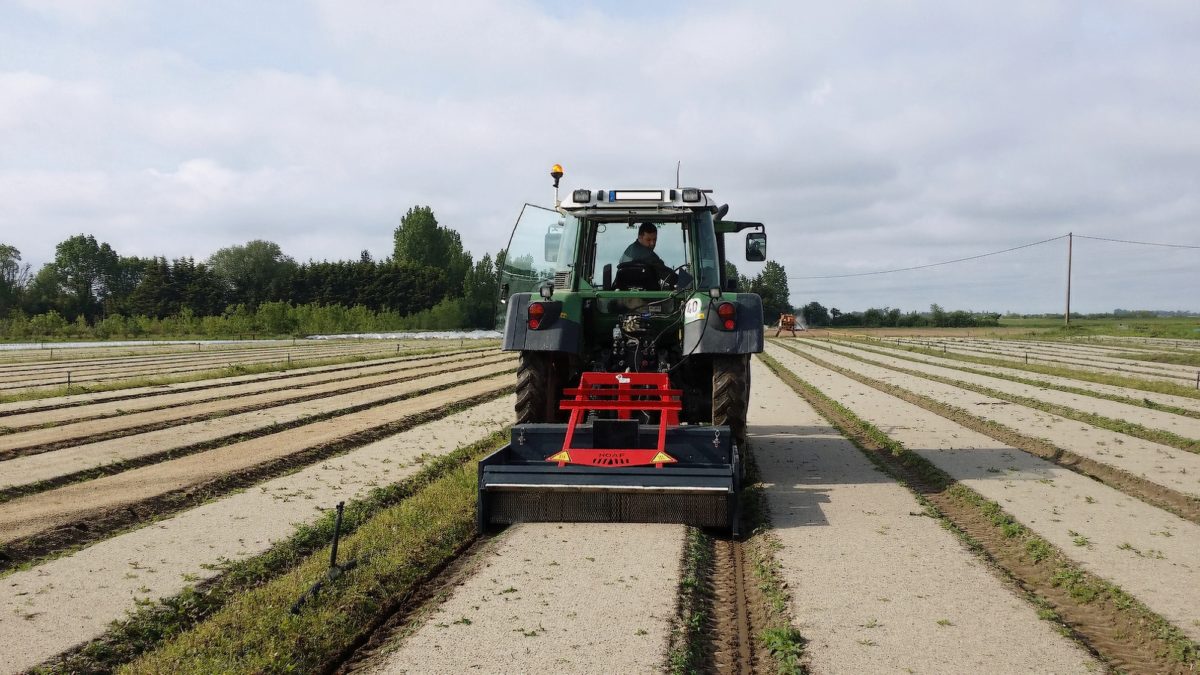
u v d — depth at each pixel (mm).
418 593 5168
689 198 8156
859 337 64875
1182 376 22328
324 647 4293
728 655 4258
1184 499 7500
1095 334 62031
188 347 41969
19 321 53844
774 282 89188
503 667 3943
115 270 99375
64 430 11656
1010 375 22469
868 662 4012
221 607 4961
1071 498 7473
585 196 8219
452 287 84500
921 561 5594
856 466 9156
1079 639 4344
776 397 17109
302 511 7082
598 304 8273
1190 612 4684
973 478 8367
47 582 5312
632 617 4559
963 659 4051
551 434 7207
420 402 15664
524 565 5473
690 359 8289
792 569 5422
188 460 9438
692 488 6324
